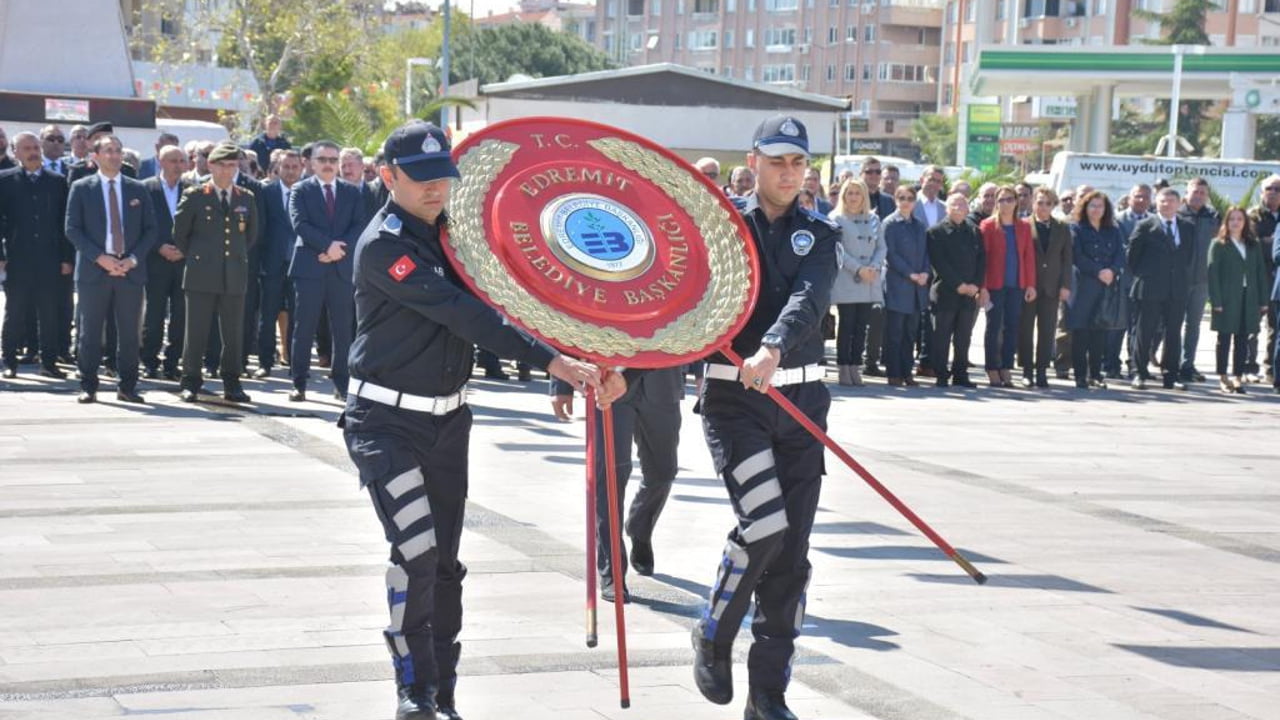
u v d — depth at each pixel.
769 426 4.99
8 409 11.35
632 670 5.54
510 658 5.62
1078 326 15.73
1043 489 9.59
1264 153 64.25
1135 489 9.73
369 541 7.36
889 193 16.08
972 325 15.30
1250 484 10.10
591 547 4.48
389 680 5.29
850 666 5.68
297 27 36.91
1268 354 17.23
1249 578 7.37
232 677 5.28
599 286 4.61
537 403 12.55
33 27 26.22
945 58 100.44
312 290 12.09
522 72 81.44
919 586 6.95
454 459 4.74
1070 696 5.41
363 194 12.63
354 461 4.69
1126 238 17.08
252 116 37.66
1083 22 80.50
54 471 8.93
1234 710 5.33
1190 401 15.09
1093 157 25.66
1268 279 16.20
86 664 5.37
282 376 14.00
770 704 4.94
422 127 4.48
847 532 8.06
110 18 26.80
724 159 33.22
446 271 4.61
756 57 109.44
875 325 15.98
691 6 114.25
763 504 4.86
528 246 4.61
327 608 6.17
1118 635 6.25
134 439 10.14
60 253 13.28
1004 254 15.29
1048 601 6.77
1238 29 71.25
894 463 10.39
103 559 6.88
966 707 5.24
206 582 6.53
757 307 5.05
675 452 6.77
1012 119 84.19
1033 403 14.30
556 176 4.83
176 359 13.59
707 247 4.88
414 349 4.58
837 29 104.12
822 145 33.69
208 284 11.74
